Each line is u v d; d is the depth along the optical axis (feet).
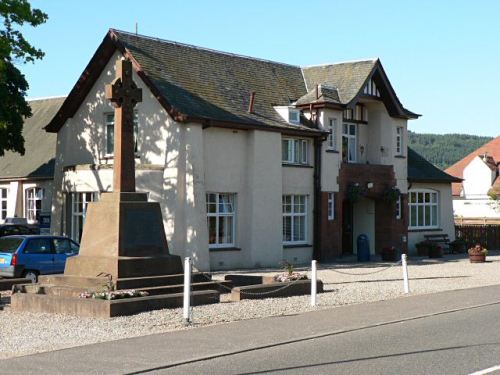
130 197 63.26
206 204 94.07
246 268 97.96
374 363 36.09
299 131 104.83
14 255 75.51
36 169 126.52
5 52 82.84
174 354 38.88
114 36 96.99
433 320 51.62
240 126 96.73
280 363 36.52
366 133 122.01
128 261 60.85
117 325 48.47
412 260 116.26
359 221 125.29
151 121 94.38
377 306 59.16
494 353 38.40
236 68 110.63
